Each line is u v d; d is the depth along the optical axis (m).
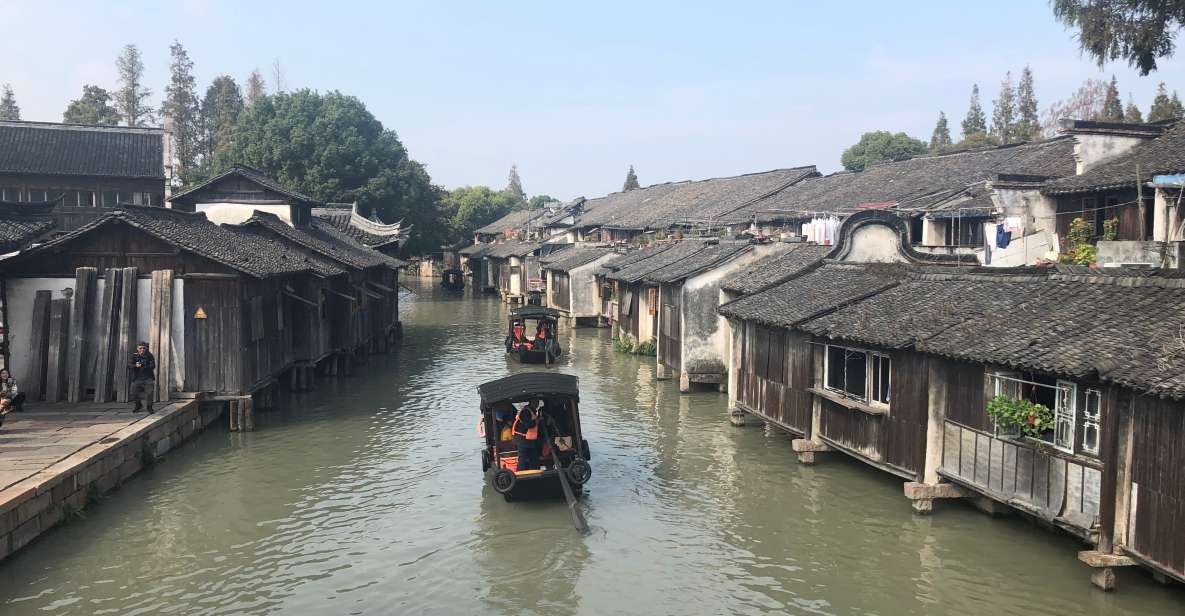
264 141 55.03
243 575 11.83
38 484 12.27
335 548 12.82
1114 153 21.70
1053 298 12.34
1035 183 21.70
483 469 16.27
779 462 16.94
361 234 44.06
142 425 15.95
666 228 46.38
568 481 14.37
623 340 33.16
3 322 17.91
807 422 16.52
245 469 16.61
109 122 74.19
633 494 15.25
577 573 11.94
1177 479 8.93
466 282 75.50
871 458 14.52
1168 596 10.21
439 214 74.56
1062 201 21.30
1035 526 12.75
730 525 13.64
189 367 18.52
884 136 60.81
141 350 17.05
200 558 12.38
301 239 27.81
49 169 38.69
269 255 22.28
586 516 14.15
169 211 20.98
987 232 21.83
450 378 27.09
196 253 18.02
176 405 17.83
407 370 28.75
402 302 57.19
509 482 14.07
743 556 12.42
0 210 21.17
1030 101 59.75
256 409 21.66
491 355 32.31
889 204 29.48
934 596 10.94
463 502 14.85
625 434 19.55
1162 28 17.73
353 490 15.47
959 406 12.51
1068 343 10.55
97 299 18.11
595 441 18.94
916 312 14.16
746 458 17.34
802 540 12.94
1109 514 9.87
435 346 35.03
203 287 18.45
